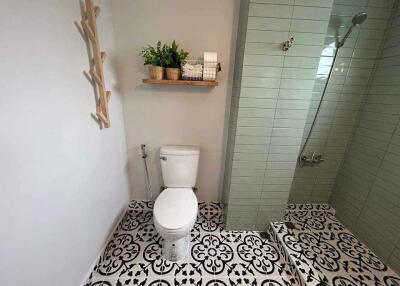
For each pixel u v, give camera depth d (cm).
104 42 138
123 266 141
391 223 142
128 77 165
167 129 182
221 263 146
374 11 153
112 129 156
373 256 150
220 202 209
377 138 157
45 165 86
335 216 195
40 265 85
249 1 122
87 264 126
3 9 65
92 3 111
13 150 70
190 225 132
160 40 156
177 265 143
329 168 196
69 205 104
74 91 105
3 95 66
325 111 178
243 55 133
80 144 113
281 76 137
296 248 153
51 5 86
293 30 128
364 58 164
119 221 176
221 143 187
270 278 137
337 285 127
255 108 143
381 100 155
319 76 168
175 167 172
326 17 126
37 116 80
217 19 151
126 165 189
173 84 165
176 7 148
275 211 175
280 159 157
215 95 171
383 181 150
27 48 75
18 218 73
